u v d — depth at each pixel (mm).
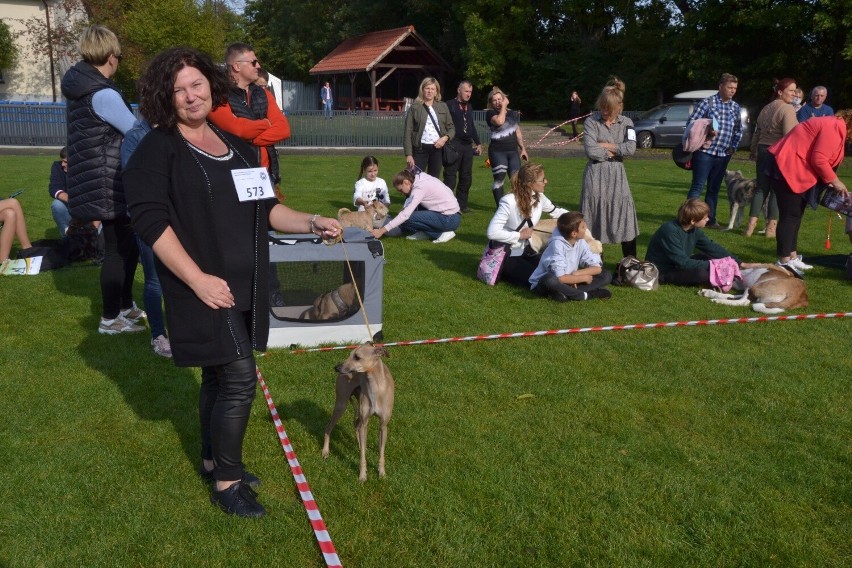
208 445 3449
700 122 9484
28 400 4363
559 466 3705
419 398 4504
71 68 4930
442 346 5434
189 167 3027
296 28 45625
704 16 28734
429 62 38094
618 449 3893
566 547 3064
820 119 7195
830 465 3742
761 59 28500
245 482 3457
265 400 4445
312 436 4031
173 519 3227
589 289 6699
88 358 5043
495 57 36625
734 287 7008
